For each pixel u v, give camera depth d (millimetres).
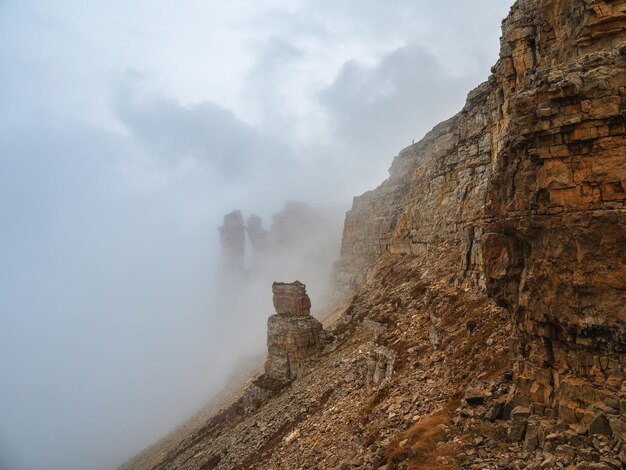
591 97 13766
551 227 14773
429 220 75938
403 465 17312
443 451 16891
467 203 61844
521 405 16516
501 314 29266
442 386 25062
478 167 62781
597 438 12766
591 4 15211
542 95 15031
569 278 14227
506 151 17688
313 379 51594
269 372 67688
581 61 14711
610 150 13570
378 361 38875
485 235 19328
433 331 35969
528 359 16750
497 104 46812
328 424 32906
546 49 20125
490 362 23438
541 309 15438
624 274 12984
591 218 13656
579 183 14125
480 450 15945
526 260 16703
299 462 28859
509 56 39562
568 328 14414
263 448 41156
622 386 12859
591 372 13891
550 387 15469
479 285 39469
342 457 24609
